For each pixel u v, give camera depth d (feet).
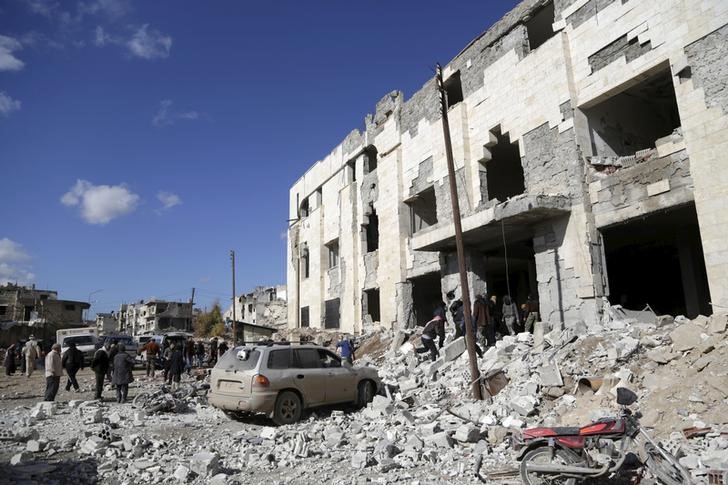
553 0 56.49
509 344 45.34
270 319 206.69
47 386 44.70
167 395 43.70
